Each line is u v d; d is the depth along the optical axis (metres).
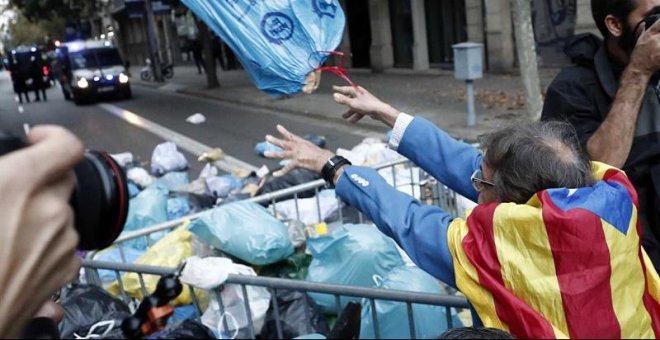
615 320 1.36
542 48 16.34
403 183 5.45
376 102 2.28
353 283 3.78
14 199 0.69
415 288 3.51
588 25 14.52
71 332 3.04
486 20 17.28
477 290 1.53
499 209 1.51
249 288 3.69
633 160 2.10
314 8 2.04
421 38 20.12
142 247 5.29
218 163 10.51
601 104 2.19
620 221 1.43
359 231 3.95
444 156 2.13
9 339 0.70
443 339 1.41
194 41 30.22
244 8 1.99
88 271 4.02
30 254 0.69
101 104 22.92
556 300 1.37
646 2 2.02
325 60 2.10
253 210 4.29
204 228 4.12
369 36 22.91
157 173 9.50
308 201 5.46
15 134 0.77
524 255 1.44
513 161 1.58
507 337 1.36
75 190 0.81
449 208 5.03
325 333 3.65
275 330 3.62
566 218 1.37
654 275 1.57
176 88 25.09
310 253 4.23
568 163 1.54
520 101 12.50
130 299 4.16
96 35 58.28
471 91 10.84
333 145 11.34
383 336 3.49
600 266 1.37
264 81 2.09
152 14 30.14
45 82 28.64
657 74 2.09
